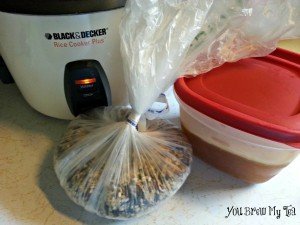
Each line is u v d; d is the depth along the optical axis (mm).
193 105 404
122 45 384
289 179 493
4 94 674
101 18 409
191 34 389
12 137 564
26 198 456
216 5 406
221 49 459
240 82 434
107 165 410
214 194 471
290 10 429
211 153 478
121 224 426
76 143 452
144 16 371
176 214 441
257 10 428
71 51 438
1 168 502
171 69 399
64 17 392
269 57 487
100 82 494
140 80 382
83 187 403
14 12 389
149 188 400
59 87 501
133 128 428
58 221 426
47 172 498
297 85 428
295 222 431
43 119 608
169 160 431
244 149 411
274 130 348
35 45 432
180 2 377
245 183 489
